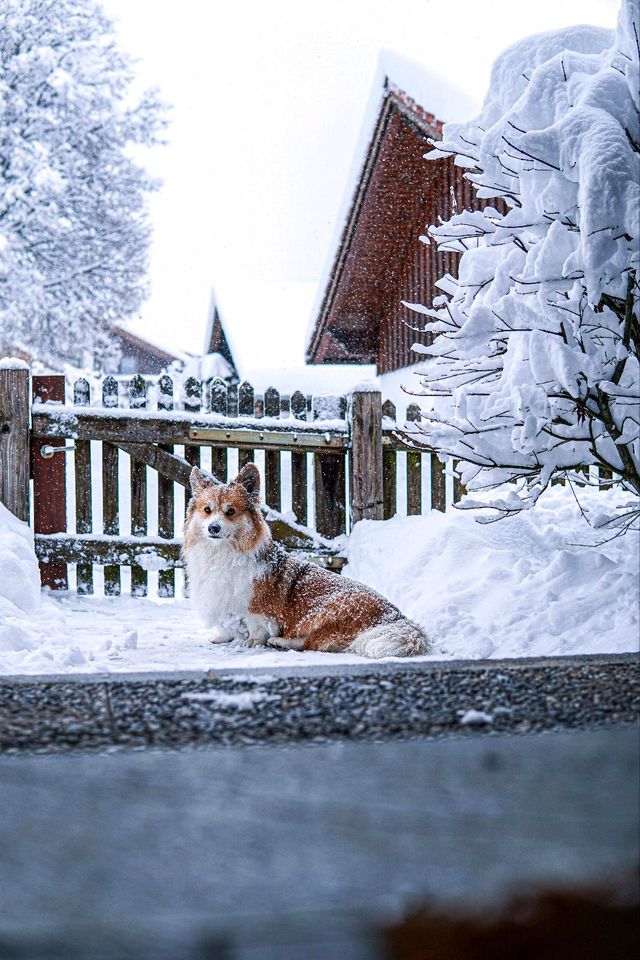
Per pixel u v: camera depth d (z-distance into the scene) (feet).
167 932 5.50
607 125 17.07
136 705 11.68
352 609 20.99
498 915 5.64
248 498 22.09
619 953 5.18
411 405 29.04
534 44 20.49
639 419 18.57
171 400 28.60
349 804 7.77
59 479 28.09
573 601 19.85
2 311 89.86
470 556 23.97
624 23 18.53
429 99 44.16
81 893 6.05
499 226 19.19
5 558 24.12
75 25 95.91
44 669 17.01
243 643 22.13
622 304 18.53
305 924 5.58
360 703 11.76
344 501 28.99
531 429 18.26
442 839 6.92
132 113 98.37
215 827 7.22
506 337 20.66
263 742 9.86
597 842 6.83
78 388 28.71
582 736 10.09
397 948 5.32
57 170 93.66
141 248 101.60
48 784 8.34
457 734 10.19
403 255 58.08
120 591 28.30
